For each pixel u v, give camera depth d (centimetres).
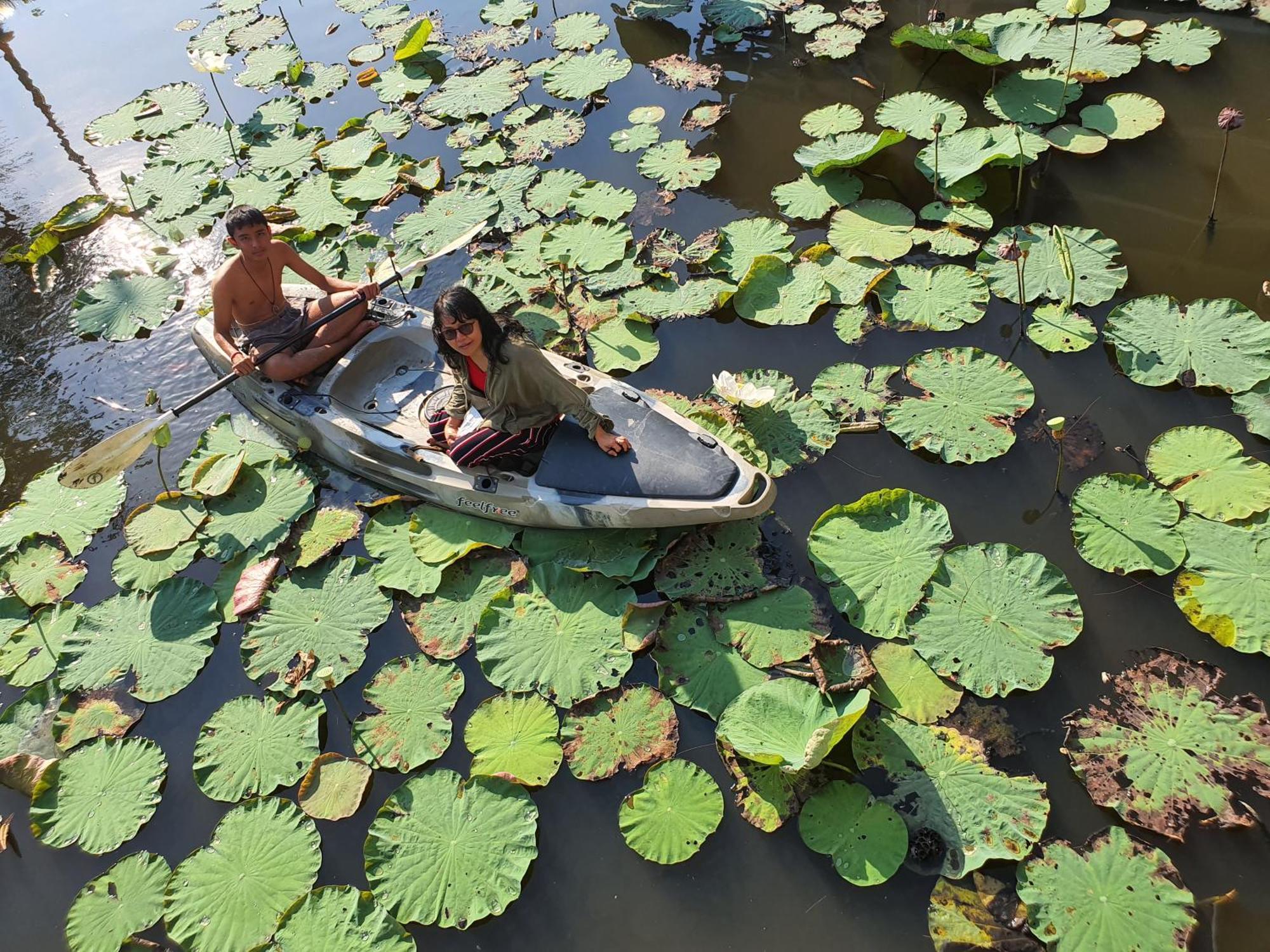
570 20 999
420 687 462
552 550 506
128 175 899
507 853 401
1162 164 686
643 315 630
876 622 453
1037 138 705
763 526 509
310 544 537
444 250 657
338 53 1048
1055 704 420
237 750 452
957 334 596
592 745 432
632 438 503
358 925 385
